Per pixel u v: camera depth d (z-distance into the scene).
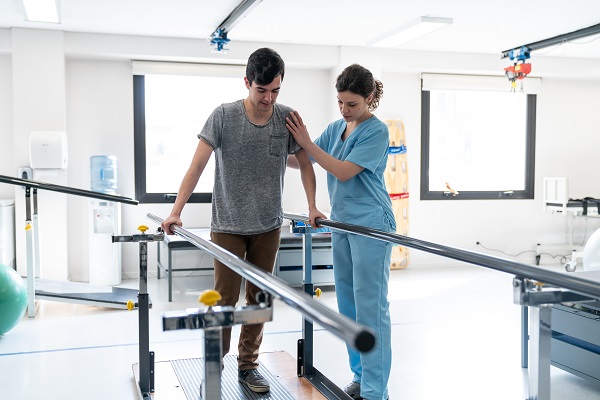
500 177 7.17
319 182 6.41
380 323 2.45
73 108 5.88
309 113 6.50
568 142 7.29
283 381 2.77
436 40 5.88
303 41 5.96
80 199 5.91
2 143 5.70
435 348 3.71
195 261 6.29
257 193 2.46
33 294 4.33
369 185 2.49
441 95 6.93
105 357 3.46
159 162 6.18
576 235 7.38
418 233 6.89
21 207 5.45
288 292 1.20
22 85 5.43
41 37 5.44
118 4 4.59
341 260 2.61
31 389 2.96
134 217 6.11
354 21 5.14
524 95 7.16
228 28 5.09
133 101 6.03
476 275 6.26
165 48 5.75
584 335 2.93
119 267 5.70
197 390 2.72
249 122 2.40
